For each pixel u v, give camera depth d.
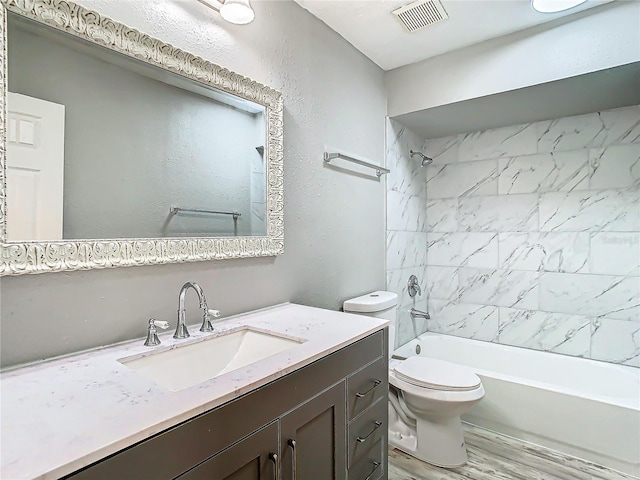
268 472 0.90
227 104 1.44
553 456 1.98
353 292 2.23
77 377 0.86
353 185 2.23
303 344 1.14
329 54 2.01
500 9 1.84
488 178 2.90
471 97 2.22
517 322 2.76
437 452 1.93
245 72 1.51
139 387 0.81
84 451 0.57
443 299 3.11
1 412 0.69
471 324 2.97
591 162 2.48
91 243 1.04
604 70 1.81
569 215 2.56
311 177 1.89
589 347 2.48
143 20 1.17
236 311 1.48
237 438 0.82
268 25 1.63
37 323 0.95
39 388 0.80
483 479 1.80
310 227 1.88
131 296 1.14
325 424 1.11
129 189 1.14
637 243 2.33
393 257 2.66
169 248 1.22
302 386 1.01
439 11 1.86
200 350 1.20
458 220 3.04
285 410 0.95
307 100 1.86
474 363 2.78
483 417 2.27
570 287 2.55
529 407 2.10
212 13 1.38
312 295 1.89
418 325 3.04
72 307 1.01
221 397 0.78
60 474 0.53
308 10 1.85
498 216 2.85
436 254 3.15
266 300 1.62
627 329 2.35
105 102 1.09
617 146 2.39
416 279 2.99
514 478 1.80
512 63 2.07
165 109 1.24
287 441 0.96
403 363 2.16
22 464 0.53
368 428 1.35
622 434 1.83
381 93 2.53
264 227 1.58
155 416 0.68
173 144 1.26
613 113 2.41
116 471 0.60
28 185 0.93
